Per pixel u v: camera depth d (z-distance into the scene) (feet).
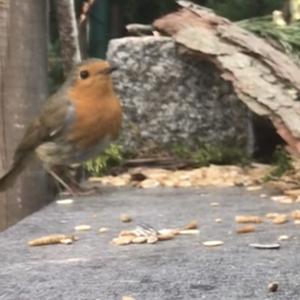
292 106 3.46
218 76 3.98
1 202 3.46
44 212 3.09
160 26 4.06
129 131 3.99
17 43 3.40
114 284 2.21
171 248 2.54
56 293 2.16
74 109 3.36
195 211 3.04
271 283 2.18
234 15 4.77
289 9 4.70
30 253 2.52
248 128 4.00
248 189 3.46
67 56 3.77
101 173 3.86
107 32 4.97
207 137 4.00
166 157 3.96
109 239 2.67
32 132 3.40
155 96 4.00
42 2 3.44
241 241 2.60
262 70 3.67
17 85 3.41
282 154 3.82
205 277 2.25
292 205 3.12
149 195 3.39
